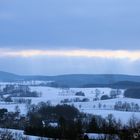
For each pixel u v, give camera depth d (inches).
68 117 4431.6
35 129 3142.2
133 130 2790.4
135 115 5310.0
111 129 2972.4
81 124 3211.1
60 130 2930.6
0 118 4525.1
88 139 2733.8
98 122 3590.1
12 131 3331.7
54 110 4714.6
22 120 4372.5
